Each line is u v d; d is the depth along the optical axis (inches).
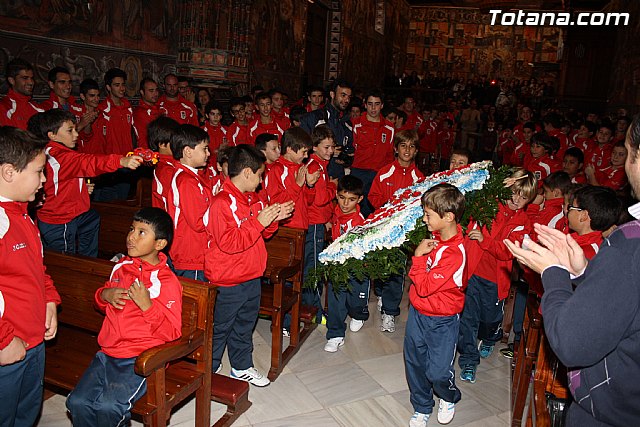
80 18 244.1
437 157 504.7
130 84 281.6
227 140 273.3
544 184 161.5
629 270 50.0
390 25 912.3
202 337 102.3
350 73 685.3
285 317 161.0
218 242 116.2
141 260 95.7
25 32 217.0
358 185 155.1
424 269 110.1
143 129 255.8
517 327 154.2
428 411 118.2
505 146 445.4
